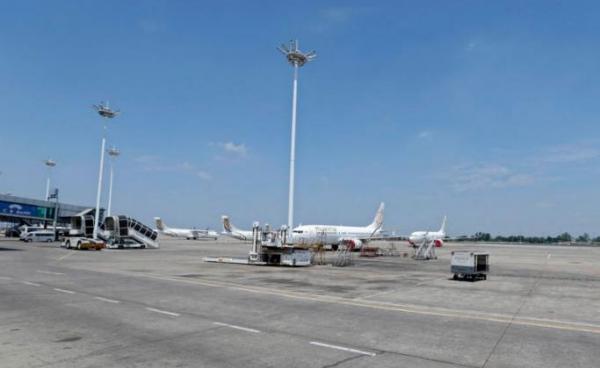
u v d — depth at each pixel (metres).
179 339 11.41
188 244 97.75
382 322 13.98
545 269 39.69
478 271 27.64
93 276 26.75
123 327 12.76
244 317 14.48
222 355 9.95
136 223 70.25
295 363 9.39
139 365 9.12
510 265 45.50
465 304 18.02
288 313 15.29
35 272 28.45
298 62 41.19
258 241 41.09
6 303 16.67
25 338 11.32
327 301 18.25
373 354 10.20
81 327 12.67
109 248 67.81
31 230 86.81
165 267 34.78
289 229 39.81
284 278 27.73
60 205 88.19
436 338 11.89
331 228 75.06
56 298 18.00
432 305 17.66
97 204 68.56
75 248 61.94
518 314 15.82
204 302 17.47
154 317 14.29
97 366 9.00
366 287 23.45
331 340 11.50
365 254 62.94
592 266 44.75
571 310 16.78
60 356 9.69
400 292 21.55
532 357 10.15
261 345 10.90
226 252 61.34
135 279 25.55
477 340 11.73
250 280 26.19
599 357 10.20
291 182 40.34
